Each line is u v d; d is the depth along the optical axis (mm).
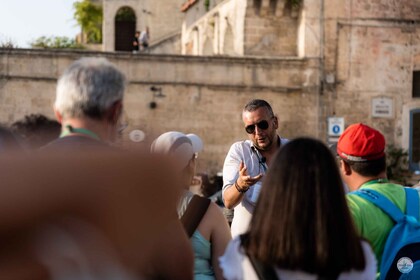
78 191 1849
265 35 27422
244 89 26062
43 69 24984
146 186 2039
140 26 56594
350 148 4863
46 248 1771
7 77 24812
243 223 6883
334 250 3436
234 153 7293
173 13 53344
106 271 1907
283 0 26875
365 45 26984
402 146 27172
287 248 3408
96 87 3344
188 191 5168
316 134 26469
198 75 25844
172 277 2672
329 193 3479
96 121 3371
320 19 26609
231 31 31750
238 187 6531
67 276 1802
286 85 26312
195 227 5023
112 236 1930
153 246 2145
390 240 4484
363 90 26969
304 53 26500
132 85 25531
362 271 3586
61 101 3369
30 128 4320
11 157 1796
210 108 25922
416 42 27328
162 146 2287
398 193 4742
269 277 3467
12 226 1731
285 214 3445
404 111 27250
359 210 4555
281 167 3541
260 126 7125
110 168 1947
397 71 27203
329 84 26672
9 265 1721
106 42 57125
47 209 1781
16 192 1750
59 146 3068
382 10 27047
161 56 25609
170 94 25719
